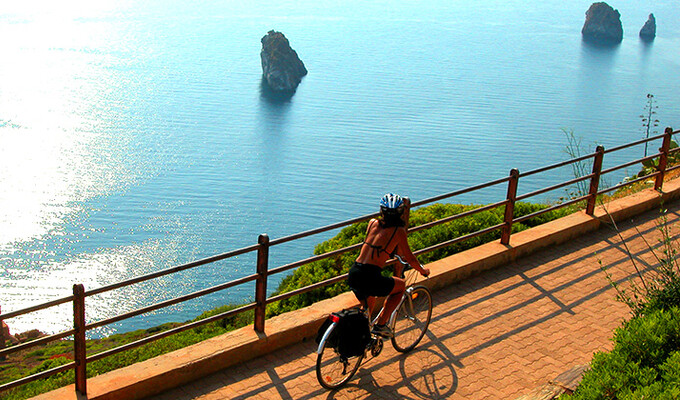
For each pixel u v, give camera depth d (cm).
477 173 17450
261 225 13550
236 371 577
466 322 673
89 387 519
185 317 7275
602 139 19600
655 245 888
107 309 7400
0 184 14912
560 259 841
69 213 13212
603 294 745
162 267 10350
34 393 771
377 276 528
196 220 13462
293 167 18125
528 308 708
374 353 571
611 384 404
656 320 465
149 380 532
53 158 17638
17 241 11244
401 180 17050
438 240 951
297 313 646
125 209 13875
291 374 572
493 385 558
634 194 1055
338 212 14738
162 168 17575
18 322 7062
